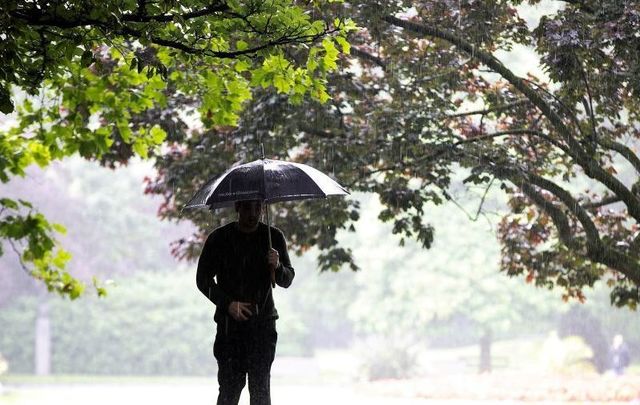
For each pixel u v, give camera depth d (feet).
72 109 87.30
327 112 112.88
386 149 111.34
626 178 294.66
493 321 364.58
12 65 66.18
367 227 394.93
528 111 122.21
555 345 361.30
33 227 78.23
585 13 101.71
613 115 116.67
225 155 117.91
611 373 332.80
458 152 112.47
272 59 79.82
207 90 85.71
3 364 366.43
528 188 115.65
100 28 65.98
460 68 115.14
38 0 62.90
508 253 130.41
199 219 127.44
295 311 523.70
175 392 297.53
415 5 108.17
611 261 113.91
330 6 103.50
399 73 114.73
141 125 116.16
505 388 263.49
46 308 437.58
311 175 57.62
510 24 115.03
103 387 328.70
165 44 68.23
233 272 57.67
